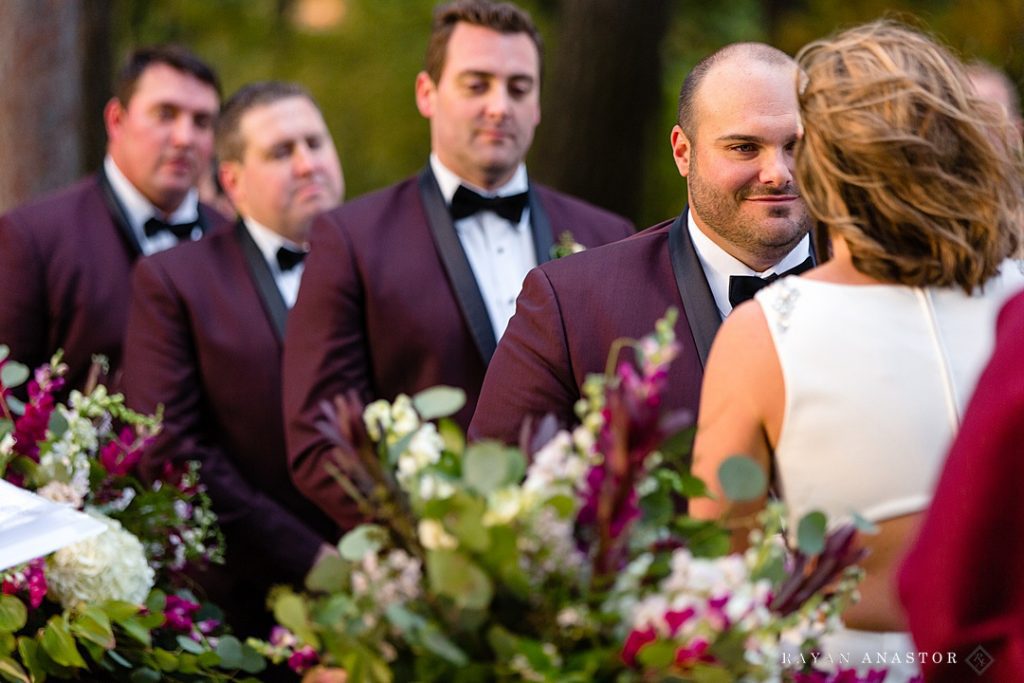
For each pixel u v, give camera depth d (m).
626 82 12.05
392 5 17.89
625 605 2.45
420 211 5.51
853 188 3.00
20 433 4.02
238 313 5.88
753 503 3.04
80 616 3.60
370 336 5.36
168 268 5.91
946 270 2.97
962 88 3.01
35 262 6.36
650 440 2.41
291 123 6.00
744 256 4.02
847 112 2.97
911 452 2.88
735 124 3.85
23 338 6.31
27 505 3.44
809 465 2.94
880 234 3.00
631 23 11.99
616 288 4.05
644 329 3.98
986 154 2.97
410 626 2.42
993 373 2.39
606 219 5.83
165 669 3.76
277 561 5.69
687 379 3.91
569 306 4.06
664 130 15.37
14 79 8.40
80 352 6.36
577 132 12.11
